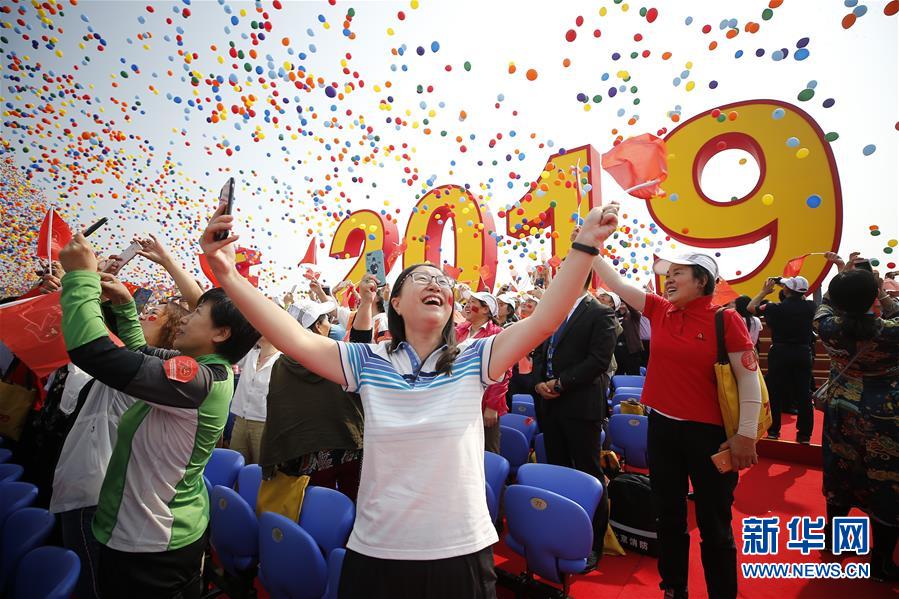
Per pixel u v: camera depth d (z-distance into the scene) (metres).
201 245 1.04
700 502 2.06
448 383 1.13
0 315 1.52
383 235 8.08
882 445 2.38
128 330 1.84
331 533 1.96
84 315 1.29
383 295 4.96
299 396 2.21
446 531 1.01
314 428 2.16
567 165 5.86
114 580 1.41
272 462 2.15
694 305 2.16
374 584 1.01
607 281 2.54
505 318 4.79
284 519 1.78
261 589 2.46
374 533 1.03
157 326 2.32
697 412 2.05
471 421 1.11
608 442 3.96
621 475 2.93
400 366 1.20
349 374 1.18
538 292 3.90
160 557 1.43
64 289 1.32
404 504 1.02
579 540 1.91
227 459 2.71
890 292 3.34
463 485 1.05
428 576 0.99
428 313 1.22
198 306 1.62
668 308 2.28
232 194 1.06
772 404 4.33
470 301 3.71
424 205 7.99
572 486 2.26
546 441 3.02
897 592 2.30
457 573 0.99
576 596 2.30
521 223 5.96
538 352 3.69
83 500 1.66
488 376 1.15
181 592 1.50
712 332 2.06
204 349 1.61
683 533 2.14
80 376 2.45
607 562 2.63
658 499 2.20
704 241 4.93
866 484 2.51
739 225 4.74
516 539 2.11
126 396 1.83
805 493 3.43
